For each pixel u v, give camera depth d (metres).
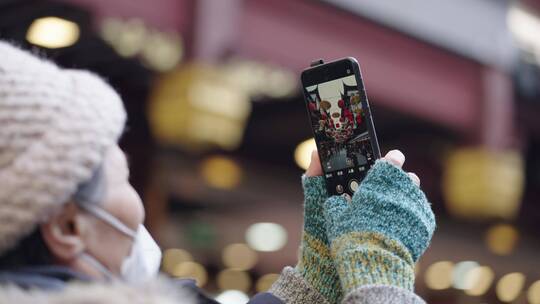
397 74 10.47
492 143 11.70
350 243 1.60
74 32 7.86
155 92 9.06
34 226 1.31
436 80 10.96
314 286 1.80
